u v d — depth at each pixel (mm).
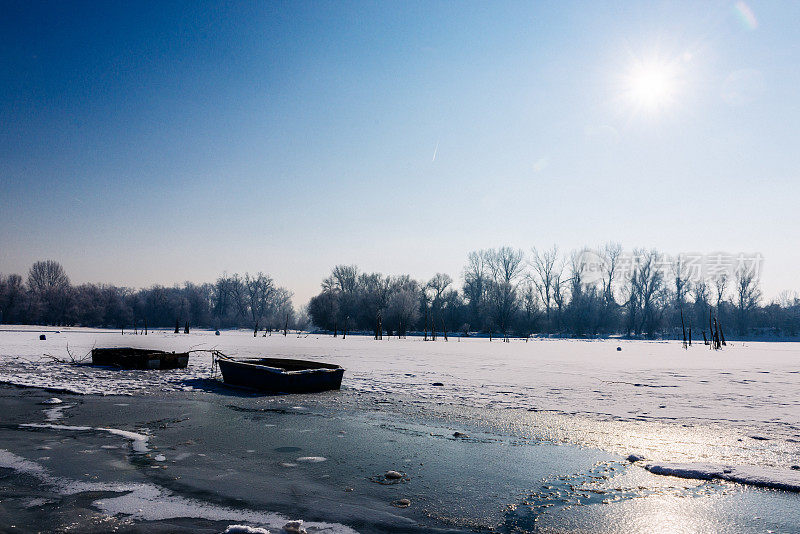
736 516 5055
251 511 5148
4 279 92250
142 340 43500
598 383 15492
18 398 12352
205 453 7375
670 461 6945
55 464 6754
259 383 13789
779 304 90312
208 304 118375
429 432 8805
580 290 81500
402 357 26312
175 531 4617
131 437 8352
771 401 11984
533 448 7703
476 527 4812
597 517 5051
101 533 4559
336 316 84000
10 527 4660
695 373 18906
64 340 41875
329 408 11172
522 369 20109
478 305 81750
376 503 5414
